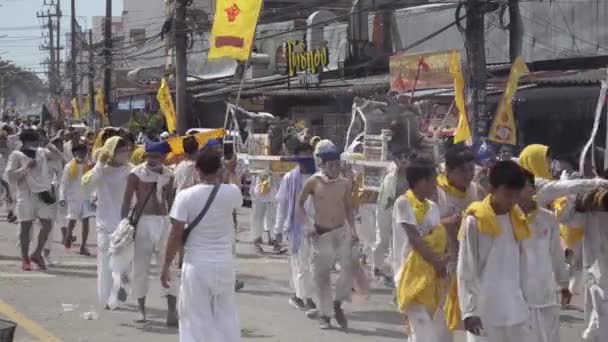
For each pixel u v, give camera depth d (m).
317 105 34.66
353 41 35.09
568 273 8.02
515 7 26.72
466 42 20.52
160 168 11.57
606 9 24.83
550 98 23.75
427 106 21.16
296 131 26.36
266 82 37.62
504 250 7.23
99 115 52.25
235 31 17.98
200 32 32.56
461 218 8.33
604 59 24.92
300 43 35.28
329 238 11.38
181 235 8.48
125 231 11.49
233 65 44.81
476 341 7.29
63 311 12.39
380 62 33.78
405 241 8.26
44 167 15.74
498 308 7.20
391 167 14.41
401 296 8.20
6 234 20.61
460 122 16.94
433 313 8.12
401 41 32.81
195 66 46.97
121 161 12.32
